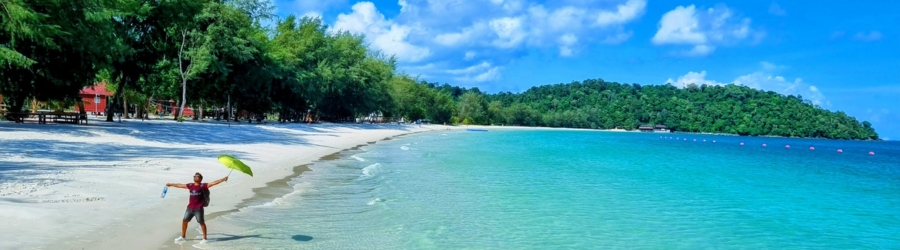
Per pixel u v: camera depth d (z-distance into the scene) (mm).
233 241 10422
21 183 13344
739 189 21922
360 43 81938
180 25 39750
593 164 32469
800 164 40469
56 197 12180
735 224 14391
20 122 34156
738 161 41031
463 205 15648
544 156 38531
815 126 170625
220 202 14320
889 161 48469
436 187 19219
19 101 34312
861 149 85312
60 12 26938
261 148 31000
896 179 29188
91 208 11578
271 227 11836
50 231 9633
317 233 11555
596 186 21141
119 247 9281
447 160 31500
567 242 11727
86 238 9562
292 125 61812
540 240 11805
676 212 15812
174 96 54344
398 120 124312
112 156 21172
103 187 13930
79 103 38250
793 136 170000
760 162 41000
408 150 40281
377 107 89250
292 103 67188
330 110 81625
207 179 17766
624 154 44844
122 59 34812
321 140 44906
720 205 17406
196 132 36938
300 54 63812
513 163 30953
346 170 23500
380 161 29219
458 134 87938
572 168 28938
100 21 28891
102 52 30891
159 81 49469
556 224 13477
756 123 175250
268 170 22031
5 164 16734
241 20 47125
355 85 79438
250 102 56906
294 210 13906
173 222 11281
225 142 33250
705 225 14102
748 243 12414
